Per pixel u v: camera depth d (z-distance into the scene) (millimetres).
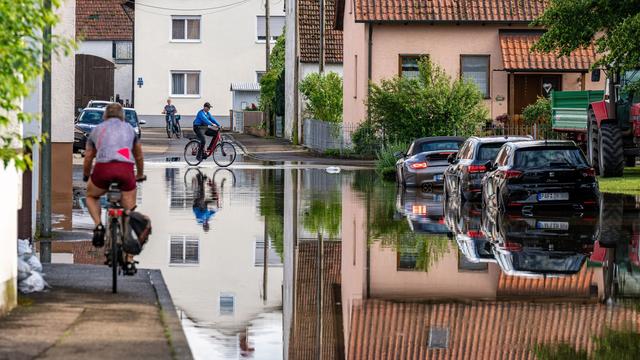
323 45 58562
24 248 14281
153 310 11953
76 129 46000
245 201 27703
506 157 25250
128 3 80625
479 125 43250
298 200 28188
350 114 53531
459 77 45688
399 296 14141
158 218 23516
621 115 32969
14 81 9172
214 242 19609
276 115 68688
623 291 14195
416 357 10664
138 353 9711
